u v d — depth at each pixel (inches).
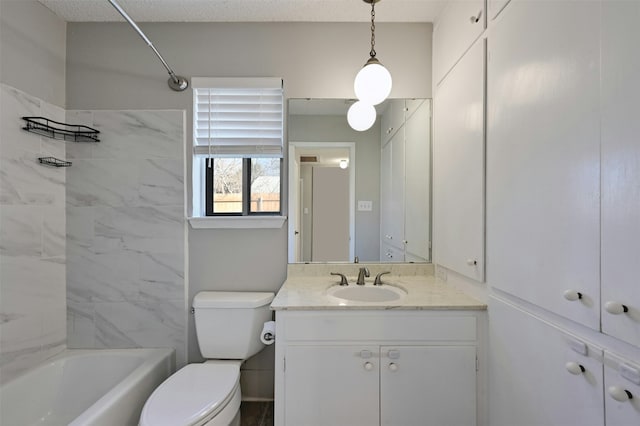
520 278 41.1
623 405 27.8
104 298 71.9
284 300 55.6
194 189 73.9
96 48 72.3
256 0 65.5
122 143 72.0
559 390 35.3
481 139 50.1
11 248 59.2
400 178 74.5
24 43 61.6
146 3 66.1
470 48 53.8
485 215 49.8
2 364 57.8
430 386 52.2
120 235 71.9
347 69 73.7
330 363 52.5
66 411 65.6
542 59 36.5
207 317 66.3
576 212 31.8
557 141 34.3
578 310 31.7
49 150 67.1
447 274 66.7
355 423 52.4
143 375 60.2
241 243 74.0
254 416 67.3
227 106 74.7
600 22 28.9
